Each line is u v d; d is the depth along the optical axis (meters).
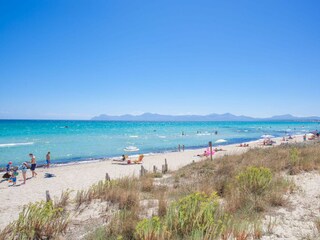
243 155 17.38
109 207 8.41
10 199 11.99
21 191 13.80
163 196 8.44
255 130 100.62
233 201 7.17
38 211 6.60
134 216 6.74
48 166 22.80
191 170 15.21
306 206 7.09
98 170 21.06
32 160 18.67
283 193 8.27
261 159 14.53
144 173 15.73
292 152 14.59
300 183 9.67
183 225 5.53
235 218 6.02
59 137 54.38
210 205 5.94
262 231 5.41
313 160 13.09
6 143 41.59
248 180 8.47
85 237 5.91
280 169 12.25
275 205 7.22
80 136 57.88
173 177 14.12
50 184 15.66
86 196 9.59
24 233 5.89
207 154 27.45
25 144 40.44
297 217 6.28
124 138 54.66
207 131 88.25
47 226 6.23
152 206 8.04
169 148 39.47
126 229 5.77
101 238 5.54
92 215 7.76
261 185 8.13
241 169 12.18
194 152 33.44
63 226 6.62
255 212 6.62
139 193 9.79
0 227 7.70
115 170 21.08
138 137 58.09
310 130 101.81
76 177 18.05
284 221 6.02
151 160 26.75
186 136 63.47
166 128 106.12
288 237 5.11
